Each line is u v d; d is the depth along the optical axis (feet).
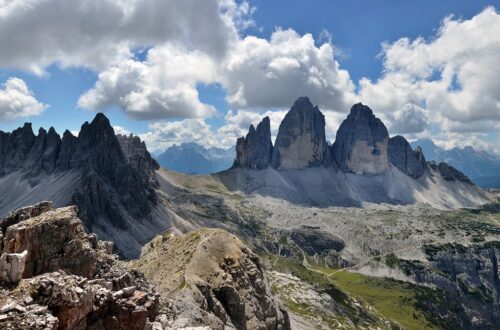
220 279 396.98
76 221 190.29
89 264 185.88
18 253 162.09
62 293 142.10
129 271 234.99
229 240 476.54
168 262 428.15
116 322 159.12
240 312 381.60
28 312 130.11
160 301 234.79
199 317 290.76
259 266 489.67
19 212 202.18
